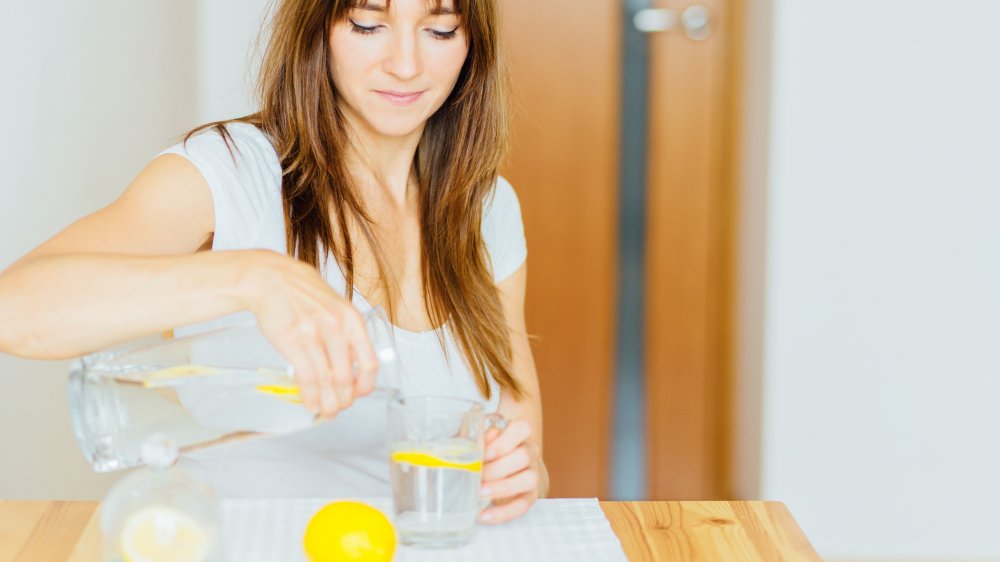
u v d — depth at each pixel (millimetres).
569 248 3217
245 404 922
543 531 1062
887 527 2971
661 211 3217
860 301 2924
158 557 823
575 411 3256
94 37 1784
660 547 1050
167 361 934
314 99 1368
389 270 1430
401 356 1424
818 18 2854
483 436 1042
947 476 2951
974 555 2959
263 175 1348
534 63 3156
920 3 2846
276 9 1545
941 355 2928
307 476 1321
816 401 2949
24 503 1117
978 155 2875
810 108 2879
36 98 1567
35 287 918
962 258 2898
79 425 916
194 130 1344
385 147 1421
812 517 2971
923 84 2865
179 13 2436
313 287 892
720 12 3160
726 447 3266
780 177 2896
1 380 1476
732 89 3160
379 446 1352
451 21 1316
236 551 995
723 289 3236
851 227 2910
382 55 1300
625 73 3174
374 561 934
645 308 3246
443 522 1007
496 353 1476
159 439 843
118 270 919
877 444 2951
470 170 1473
